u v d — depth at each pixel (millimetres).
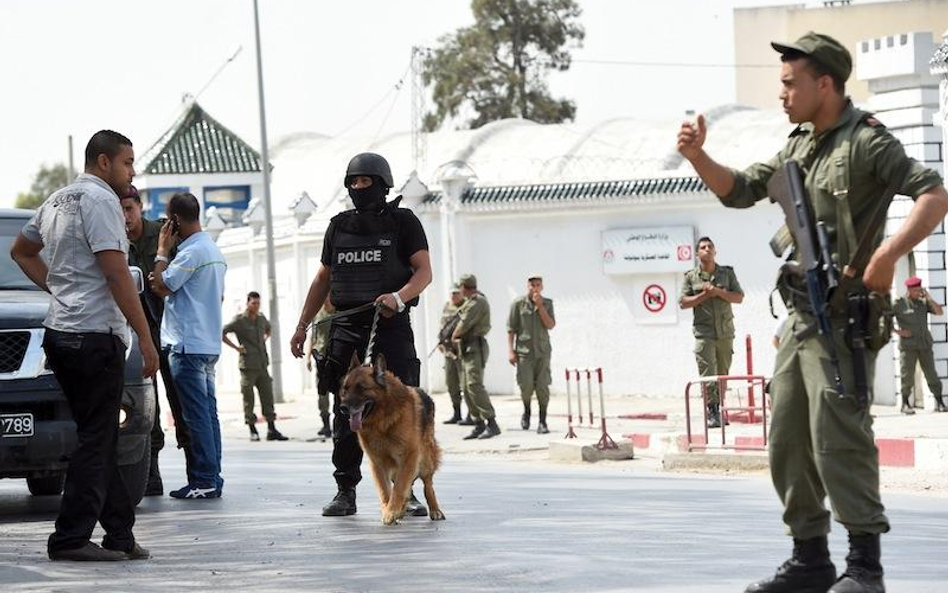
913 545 12555
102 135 11742
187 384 16828
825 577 9289
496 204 40438
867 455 8883
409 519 14562
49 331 11562
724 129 47312
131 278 11500
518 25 88875
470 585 10672
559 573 11133
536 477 20234
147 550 12359
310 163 64562
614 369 39469
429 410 14375
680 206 38344
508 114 88562
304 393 48094
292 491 17797
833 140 8977
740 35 95750
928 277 32312
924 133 32406
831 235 8930
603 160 45531
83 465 11773
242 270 52031
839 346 8844
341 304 14539
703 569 11281
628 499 16609
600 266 39531
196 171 68125
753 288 37531
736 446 22297
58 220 11516
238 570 11477
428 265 14547
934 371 30719
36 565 11680
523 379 30391
